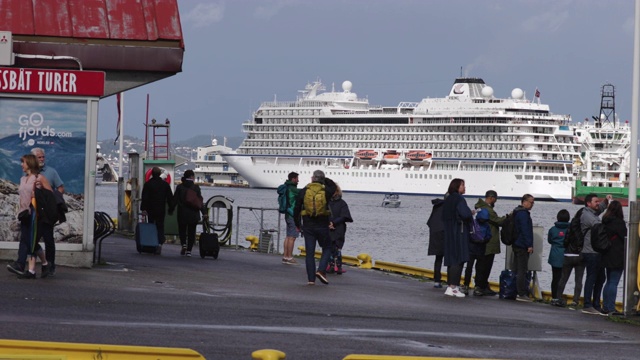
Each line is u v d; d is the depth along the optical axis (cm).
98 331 1717
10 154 2775
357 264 4294
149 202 3825
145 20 3212
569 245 3025
